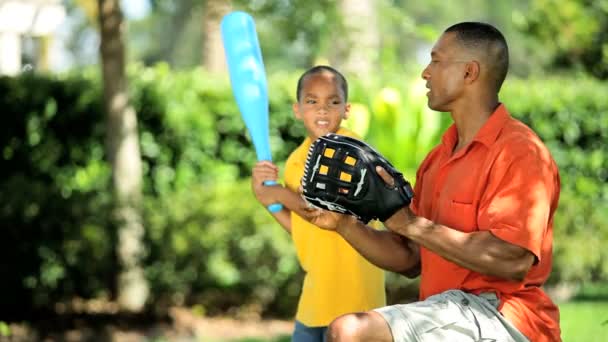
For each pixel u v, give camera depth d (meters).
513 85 13.46
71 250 10.05
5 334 8.71
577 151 13.21
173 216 10.41
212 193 10.72
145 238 10.34
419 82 11.28
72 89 11.63
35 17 14.69
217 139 11.98
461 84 4.35
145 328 10.01
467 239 4.06
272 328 10.16
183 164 11.86
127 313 10.20
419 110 11.14
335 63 14.98
